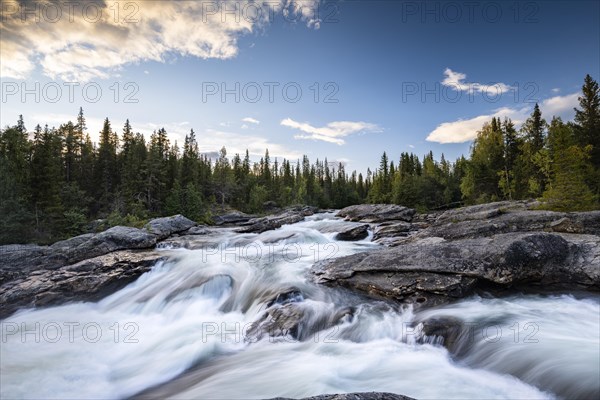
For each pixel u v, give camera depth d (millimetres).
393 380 6398
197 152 82375
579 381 5582
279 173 116812
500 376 6355
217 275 14008
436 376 6496
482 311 8750
